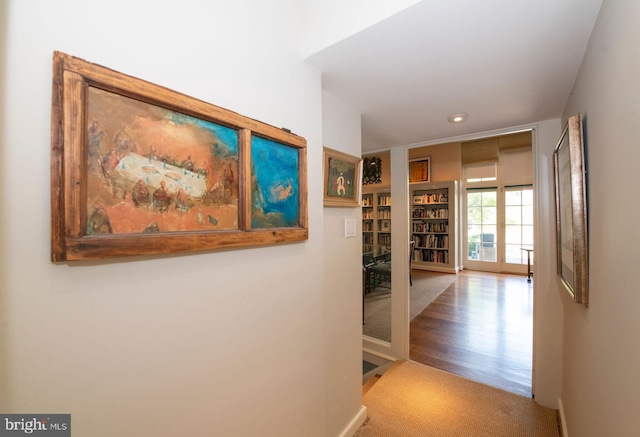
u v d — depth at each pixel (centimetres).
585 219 104
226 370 88
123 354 64
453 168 628
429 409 188
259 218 96
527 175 577
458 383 218
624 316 70
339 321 163
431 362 251
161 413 72
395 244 263
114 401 63
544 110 174
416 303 418
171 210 71
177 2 75
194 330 79
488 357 259
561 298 177
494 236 616
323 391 131
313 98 124
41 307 53
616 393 76
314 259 125
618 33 74
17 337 51
